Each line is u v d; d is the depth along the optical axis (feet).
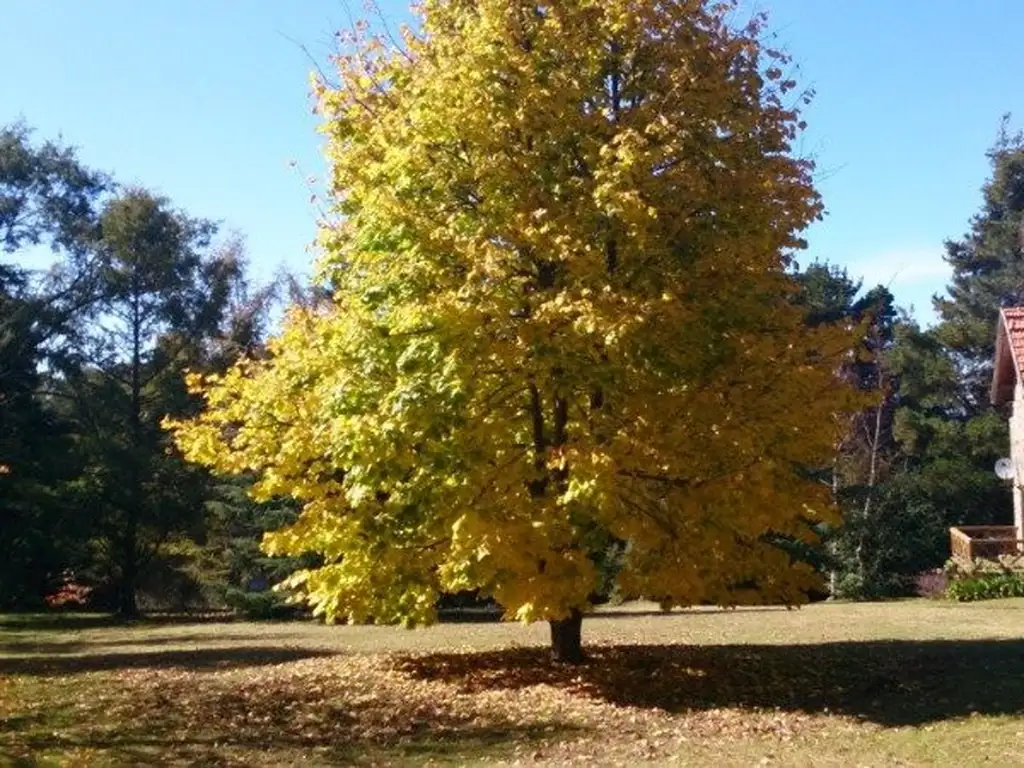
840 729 30.37
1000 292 164.96
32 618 100.73
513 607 33.40
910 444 141.90
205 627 79.77
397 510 35.09
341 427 34.35
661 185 35.32
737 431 34.40
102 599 123.34
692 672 39.81
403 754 28.73
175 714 34.09
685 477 35.32
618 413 35.50
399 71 39.52
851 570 90.33
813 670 39.91
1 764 27.30
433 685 38.47
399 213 34.76
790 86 38.40
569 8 36.73
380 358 34.37
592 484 31.30
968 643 45.83
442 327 32.71
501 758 28.12
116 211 124.26
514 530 33.35
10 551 114.21
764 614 67.41
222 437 41.52
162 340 128.36
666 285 34.68
